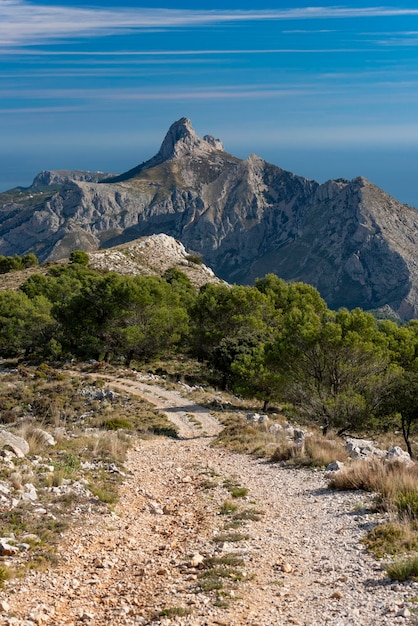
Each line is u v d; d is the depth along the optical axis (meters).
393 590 9.91
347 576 10.88
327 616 9.20
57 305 74.25
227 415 42.91
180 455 27.73
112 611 9.89
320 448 24.25
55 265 128.88
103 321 69.94
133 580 11.48
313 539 13.59
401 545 12.23
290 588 10.62
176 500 18.62
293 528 14.70
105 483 19.34
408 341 46.69
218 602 9.95
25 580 10.96
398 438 43.06
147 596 10.61
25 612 9.60
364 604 9.48
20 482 16.39
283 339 39.12
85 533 14.10
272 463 24.44
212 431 37.66
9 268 147.88
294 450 24.80
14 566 11.42
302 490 18.98
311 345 36.81
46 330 76.44
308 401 37.00
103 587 11.08
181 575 11.66
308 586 10.66
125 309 67.75
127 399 47.78
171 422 40.38
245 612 9.59
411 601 9.31
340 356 36.47
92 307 69.81
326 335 36.06
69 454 22.19
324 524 14.76
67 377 58.09
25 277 119.25
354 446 25.50
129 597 10.57
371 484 17.73
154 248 146.25
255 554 12.72
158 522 16.03
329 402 35.06
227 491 19.61
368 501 16.44
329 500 17.20
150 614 9.71
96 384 54.28
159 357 71.75
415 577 10.20
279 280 90.56
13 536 12.96
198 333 64.38
